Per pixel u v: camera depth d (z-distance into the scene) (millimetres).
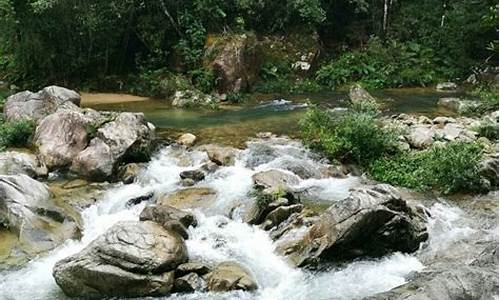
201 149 11516
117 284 6742
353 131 10914
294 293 6855
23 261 7766
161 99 18406
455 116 14664
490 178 9891
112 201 9570
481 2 22172
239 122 14141
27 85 20438
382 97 18312
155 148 11711
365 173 10633
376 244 7586
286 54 21062
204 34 19469
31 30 19438
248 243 8031
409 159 10656
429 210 8883
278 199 8672
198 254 7676
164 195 9500
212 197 9391
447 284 5422
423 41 23000
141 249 6957
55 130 11336
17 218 8391
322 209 8742
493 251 6641
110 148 10672
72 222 8648
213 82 18328
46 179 10484
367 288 6883
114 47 20125
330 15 23625
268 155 11047
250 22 21094
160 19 19938
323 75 20703
